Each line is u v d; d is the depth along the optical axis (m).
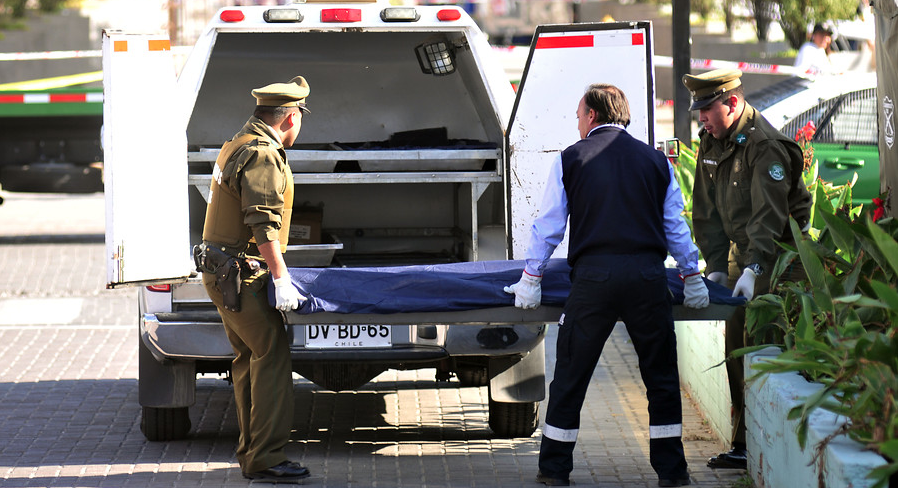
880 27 11.49
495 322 10.79
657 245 10.34
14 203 39.88
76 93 29.91
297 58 14.78
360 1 12.41
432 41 14.47
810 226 11.56
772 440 9.69
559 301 10.75
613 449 12.62
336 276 10.87
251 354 11.12
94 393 15.33
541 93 12.15
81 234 31.95
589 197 10.33
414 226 15.17
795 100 22.12
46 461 12.02
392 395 15.32
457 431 13.40
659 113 42.62
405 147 14.67
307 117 15.01
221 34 14.23
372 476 11.43
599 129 10.63
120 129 11.12
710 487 10.89
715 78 10.96
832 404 8.28
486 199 13.68
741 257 11.70
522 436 13.08
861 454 7.76
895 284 9.36
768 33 46.72
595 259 10.29
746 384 10.73
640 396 15.16
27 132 30.31
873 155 21.80
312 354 11.57
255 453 11.06
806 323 9.12
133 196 11.19
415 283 10.77
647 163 10.40
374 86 15.06
